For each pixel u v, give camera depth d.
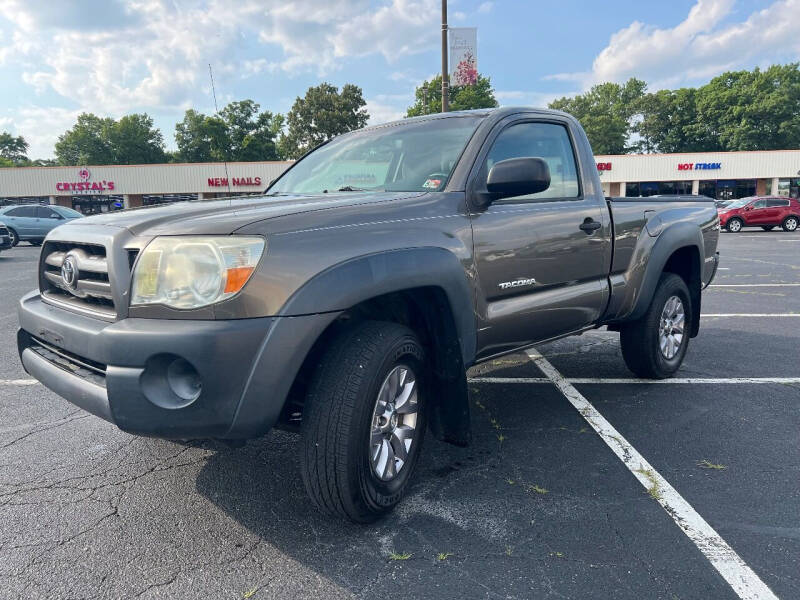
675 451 3.06
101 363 2.07
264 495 2.62
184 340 1.90
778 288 8.95
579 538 2.24
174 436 1.98
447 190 2.71
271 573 2.05
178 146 71.31
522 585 1.96
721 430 3.34
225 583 1.99
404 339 2.33
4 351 5.30
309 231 2.13
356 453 2.14
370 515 2.30
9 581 2.01
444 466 2.90
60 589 1.96
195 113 68.25
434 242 2.47
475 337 2.70
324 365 2.18
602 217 3.47
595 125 78.81
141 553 2.17
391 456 2.40
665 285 4.09
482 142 2.89
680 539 2.23
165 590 1.96
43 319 2.38
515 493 2.61
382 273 2.21
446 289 2.47
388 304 2.60
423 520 2.39
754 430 3.34
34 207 19.02
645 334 4.02
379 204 2.44
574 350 5.31
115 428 3.46
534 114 3.31
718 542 2.21
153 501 2.57
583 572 2.03
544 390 4.13
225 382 1.93
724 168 42.53
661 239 3.93
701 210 4.57
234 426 1.96
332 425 2.12
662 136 78.56
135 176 39.47
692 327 4.58
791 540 2.22
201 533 2.31
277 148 69.31
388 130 3.42
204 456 3.05
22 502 2.57
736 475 2.78
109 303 2.22
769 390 4.07
